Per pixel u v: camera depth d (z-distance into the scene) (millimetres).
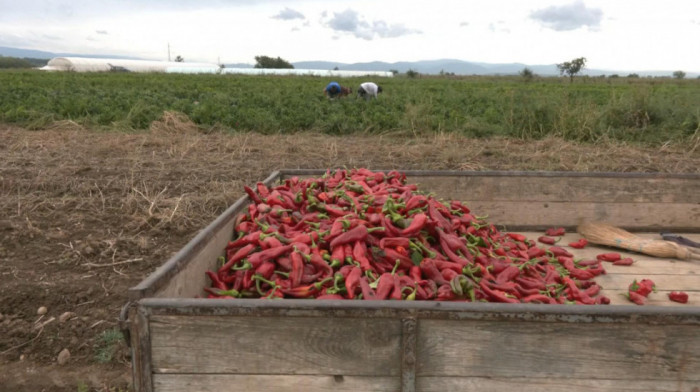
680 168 8320
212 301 1987
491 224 4426
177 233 5387
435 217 3314
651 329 1964
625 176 4809
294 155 9070
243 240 3070
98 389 3242
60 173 7328
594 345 1983
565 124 10836
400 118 12641
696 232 4918
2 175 7145
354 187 3879
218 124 11766
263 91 24031
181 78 39844
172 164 8141
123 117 12680
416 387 2049
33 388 3262
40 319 3828
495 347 1997
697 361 1981
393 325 1991
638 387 2014
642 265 4211
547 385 2025
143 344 2018
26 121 12109
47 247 4891
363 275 2742
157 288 2121
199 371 2043
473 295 2494
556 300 3223
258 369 2039
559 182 4816
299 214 3512
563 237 4848
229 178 7426
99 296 4086
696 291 3713
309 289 2607
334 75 67250
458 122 12117
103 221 5613
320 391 2057
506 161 8719
